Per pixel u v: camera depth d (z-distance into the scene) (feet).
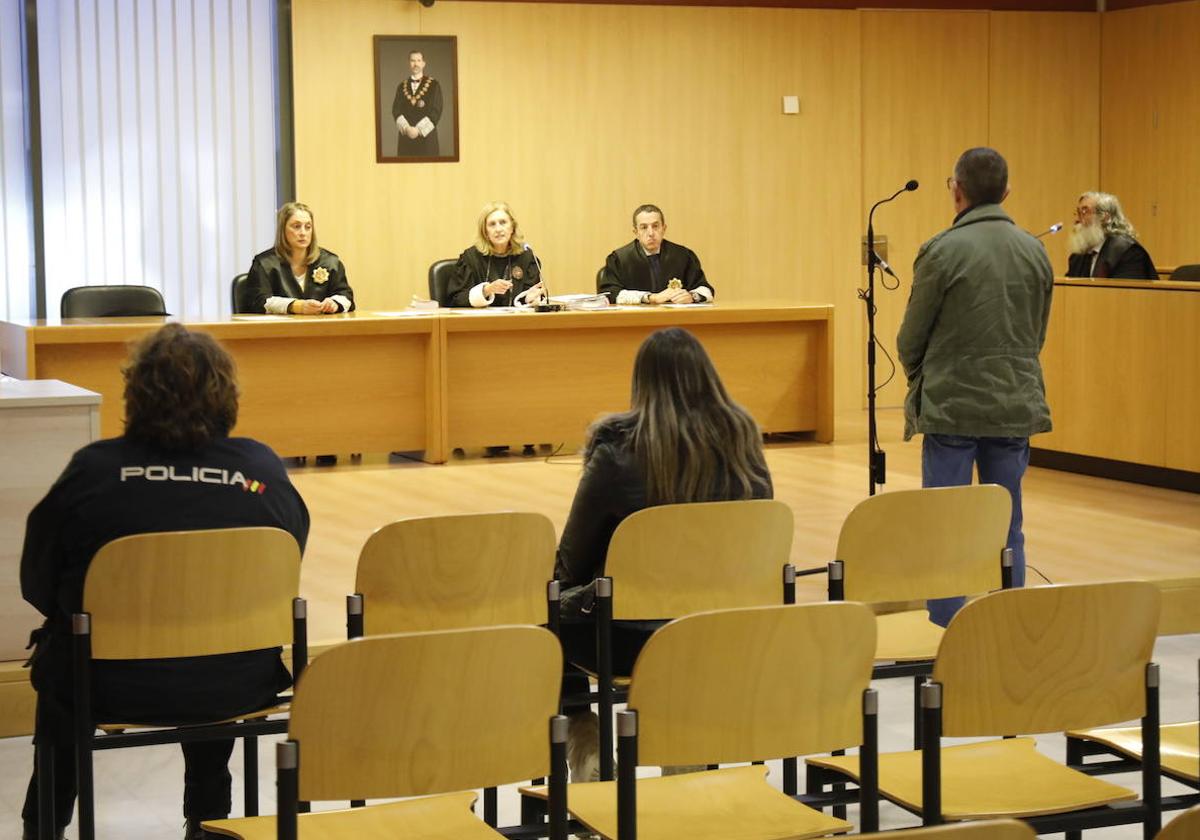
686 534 10.78
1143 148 35.53
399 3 31.65
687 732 8.08
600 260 33.27
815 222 34.58
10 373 24.29
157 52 30.37
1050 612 8.57
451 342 25.85
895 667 11.45
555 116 32.73
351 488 23.44
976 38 35.27
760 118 34.01
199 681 9.89
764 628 8.04
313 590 16.83
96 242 30.27
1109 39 36.06
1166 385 23.06
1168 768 9.32
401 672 7.59
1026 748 9.73
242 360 24.82
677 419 10.94
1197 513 21.25
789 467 25.20
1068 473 24.63
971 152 15.44
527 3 32.35
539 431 26.45
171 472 10.03
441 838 8.29
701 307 26.91
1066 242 36.37
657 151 33.42
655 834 8.25
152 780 12.89
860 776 8.44
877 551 11.42
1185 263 34.88
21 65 29.48
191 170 30.78
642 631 11.13
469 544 10.62
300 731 7.53
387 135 31.78
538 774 8.05
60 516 9.86
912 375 15.79
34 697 13.78
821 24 34.19
